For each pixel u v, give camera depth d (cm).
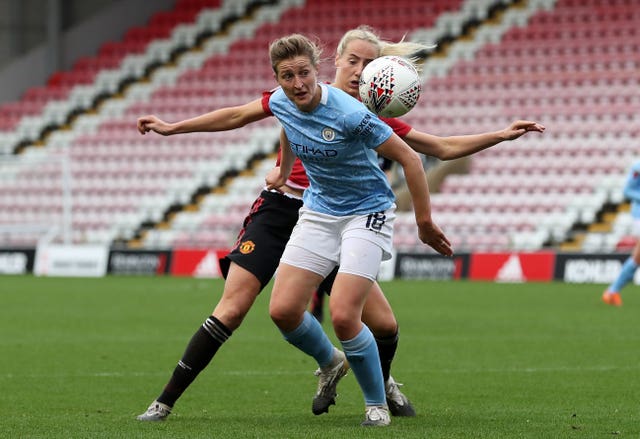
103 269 9475
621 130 9794
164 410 2455
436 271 8694
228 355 3906
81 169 10969
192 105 11231
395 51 2489
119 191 10731
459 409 2675
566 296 6838
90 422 2431
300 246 2372
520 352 3966
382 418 2367
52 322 5203
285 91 2245
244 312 2467
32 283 8231
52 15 12081
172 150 10862
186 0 12194
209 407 2738
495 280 8506
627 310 5809
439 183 8894
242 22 11812
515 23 10919
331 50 11125
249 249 2500
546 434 2244
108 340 4416
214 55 11612
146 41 11988
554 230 9319
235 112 2448
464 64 10669
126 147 11062
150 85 11550
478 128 10144
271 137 10688
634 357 3806
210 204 10344
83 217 10706
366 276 2305
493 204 9556
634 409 2658
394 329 2497
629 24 10519
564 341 4325
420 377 3319
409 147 2288
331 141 2266
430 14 11212
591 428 2336
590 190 9481
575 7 10812
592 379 3253
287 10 11731
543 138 9875
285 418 2525
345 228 2356
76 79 11844
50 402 2814
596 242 8888
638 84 10100
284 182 2508
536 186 9600
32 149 11375
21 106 11744
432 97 10469
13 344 4262
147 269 9381
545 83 10319
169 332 4741
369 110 2323
